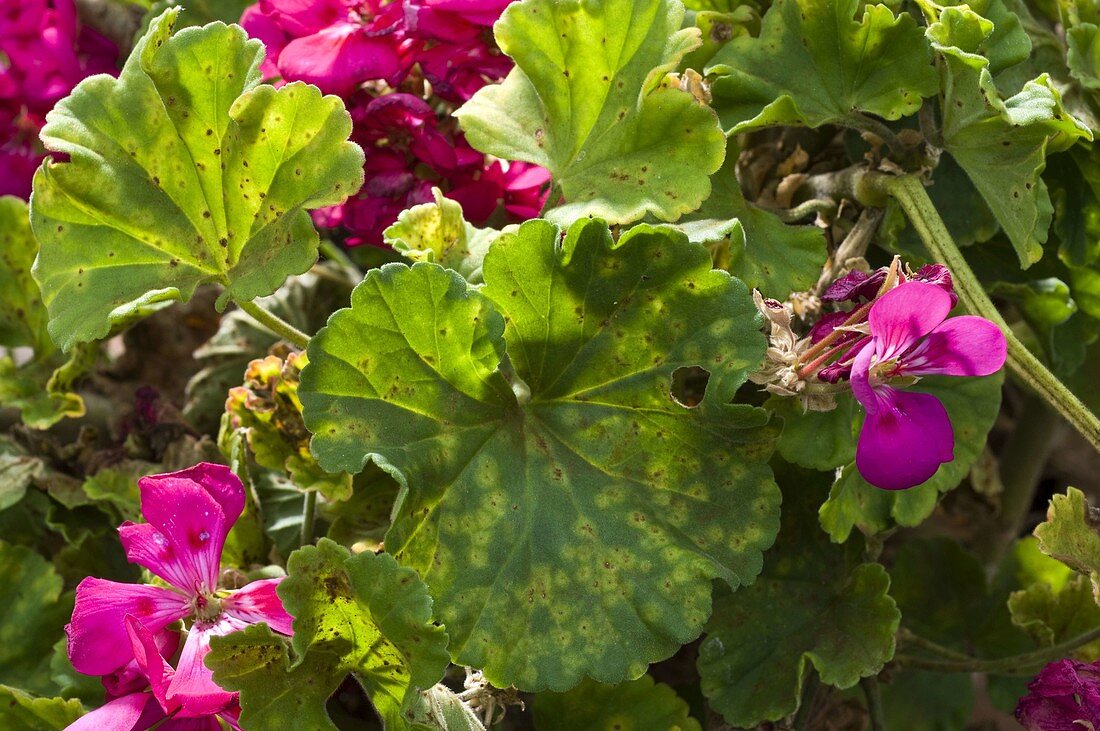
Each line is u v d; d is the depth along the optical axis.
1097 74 0.71
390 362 0.64
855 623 0.69
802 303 0.69
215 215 0.66
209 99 0.65
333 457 0.63
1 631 0.73
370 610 0.62
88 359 0.75
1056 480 0.95
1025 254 0.67
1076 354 0.75
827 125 0.73
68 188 0.65
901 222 0.70
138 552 0.64
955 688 0.80
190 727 0.64
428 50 0.69
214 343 0.79
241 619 0.64
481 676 0.66
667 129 0.66
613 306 0.64
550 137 0.67
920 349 0.63
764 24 0.69
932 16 0.67
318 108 0.65
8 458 0.75
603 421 0.65
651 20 0.66
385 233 0.67
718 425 0.64
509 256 0.64
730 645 0.69
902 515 0.69
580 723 0.70
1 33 0.75
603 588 0.64
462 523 0.64
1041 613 0.75
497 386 0.65
